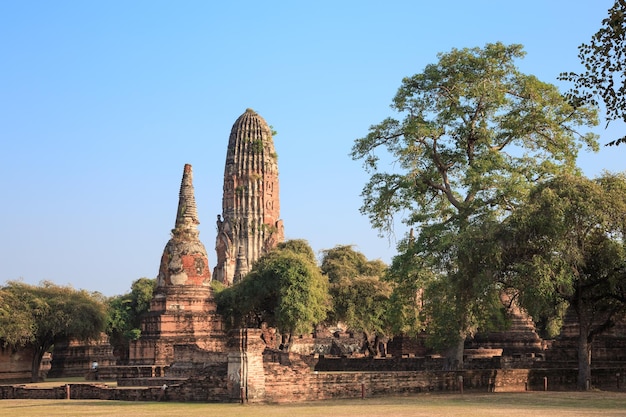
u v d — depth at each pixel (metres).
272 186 191.50
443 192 62.59
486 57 58.62
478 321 56.09
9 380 73.81
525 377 52.78
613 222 46.50
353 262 126.62
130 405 39.19
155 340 77.12
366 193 61.31
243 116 194.00
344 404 40.00
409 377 47.69
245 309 90.50
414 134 58.12
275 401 41.22
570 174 51.34
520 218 46.72
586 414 32.75
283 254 103.88
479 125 59.44
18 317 70.50
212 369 52.31
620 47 26.08
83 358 86.75
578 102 27.38
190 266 81.75
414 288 57.22
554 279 46.41
